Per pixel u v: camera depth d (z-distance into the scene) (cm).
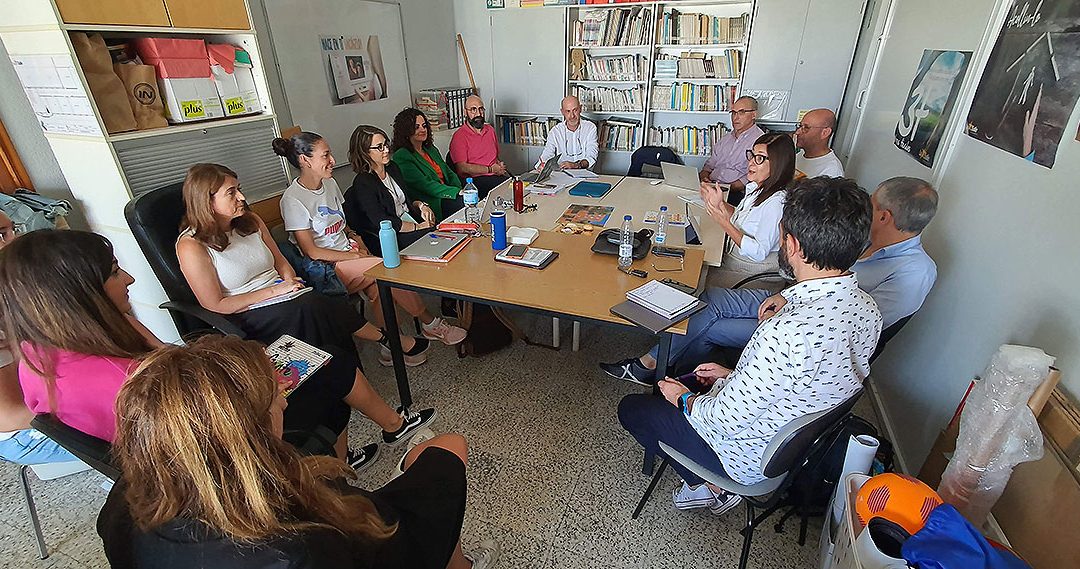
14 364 123
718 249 212
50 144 212
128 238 220
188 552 63
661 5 408
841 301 107
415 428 201
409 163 320
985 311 148
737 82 417
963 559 93
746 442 123
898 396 198
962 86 179
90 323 108
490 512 170
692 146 447
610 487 179
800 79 382
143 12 197
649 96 436
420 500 100
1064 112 120
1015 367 111
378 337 234
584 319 154
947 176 185
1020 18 147
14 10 178
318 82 331
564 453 195
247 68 252
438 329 259
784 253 125
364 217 272
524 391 231
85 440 110
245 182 256
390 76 398
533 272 182
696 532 162
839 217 103
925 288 158
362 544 75
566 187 313
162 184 218
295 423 141
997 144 151
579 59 449
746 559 144
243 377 65
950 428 148
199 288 185
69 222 227
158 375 62
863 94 323
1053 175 122
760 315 178
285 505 66
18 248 103
